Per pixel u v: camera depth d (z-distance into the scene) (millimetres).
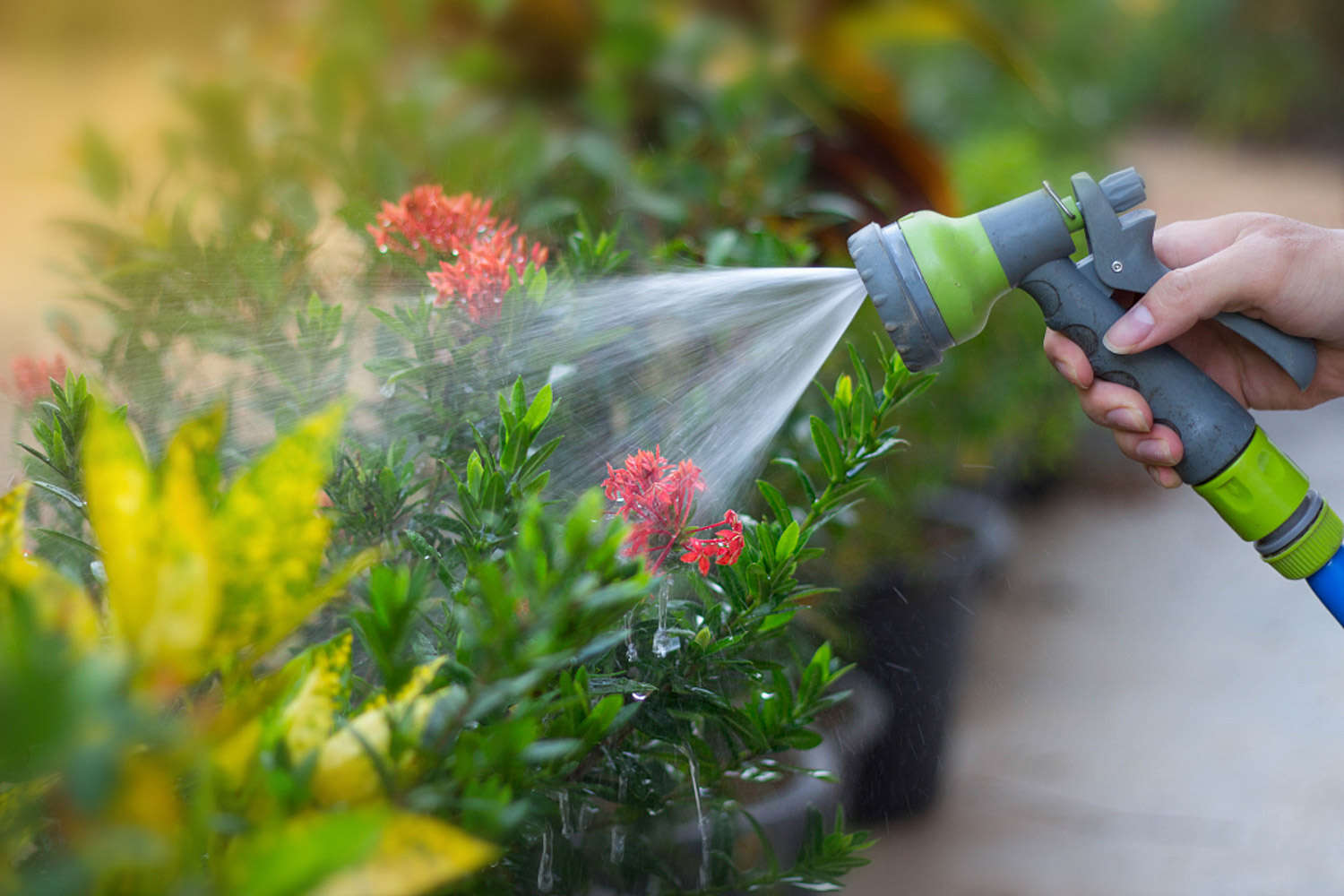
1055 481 4367
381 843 434
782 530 920
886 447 997
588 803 881
